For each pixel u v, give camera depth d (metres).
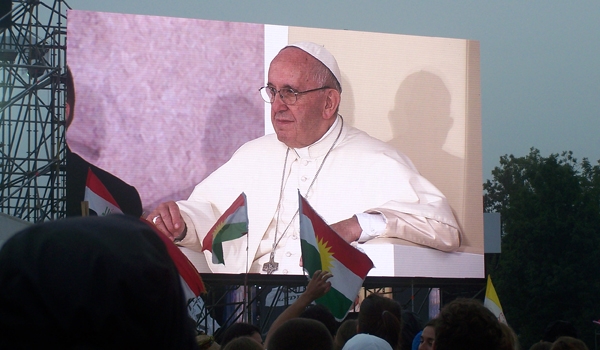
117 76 20.20
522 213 43.78
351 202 20.67
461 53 22.08
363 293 23.77
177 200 20.12
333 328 7.97
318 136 20.78
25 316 1.32
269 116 20.80
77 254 1.36
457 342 3.63
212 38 20.77
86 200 15.33
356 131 21.12
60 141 23.77
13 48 24.95
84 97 20.00
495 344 3.64
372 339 5.91
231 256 20.02
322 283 6.70
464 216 21.39
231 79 20.73
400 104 21.53
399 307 7.07
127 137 20.09
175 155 20.27
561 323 9.24
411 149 21.41
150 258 1.42
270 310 22.25
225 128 20.58
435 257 20.94
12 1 24.17
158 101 20.36
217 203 20.28
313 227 12.12
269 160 20.58
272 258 20.14
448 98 21.84
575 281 40.69
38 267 1.34
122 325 1.36
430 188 21.23
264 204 20.39
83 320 1.34
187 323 1.49
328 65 21.08
